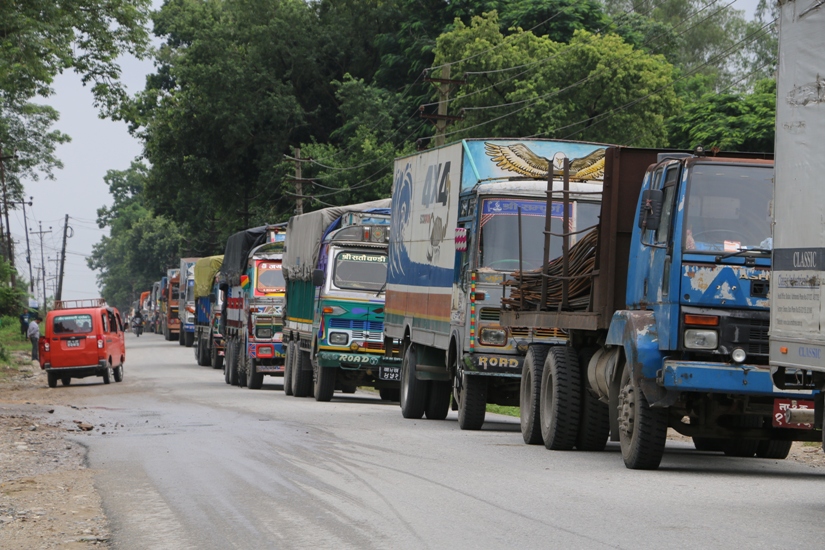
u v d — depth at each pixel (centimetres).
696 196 1872
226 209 11862
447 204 3094
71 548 1298
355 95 10100
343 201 9344
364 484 1777
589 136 8094
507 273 2808
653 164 2044
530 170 2947
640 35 9906
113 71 5859
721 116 7794
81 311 5372
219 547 1277
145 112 10938
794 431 1989
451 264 3008
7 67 5281
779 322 1579
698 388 1817
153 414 3400
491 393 2997
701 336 1834
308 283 4391
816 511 1470
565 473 1920
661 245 1920
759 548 1202
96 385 5400
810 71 1502
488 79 8356
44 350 5291
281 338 5053
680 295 1845
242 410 3553
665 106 8200
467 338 2812
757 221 1866
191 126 11012
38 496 1711
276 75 11475
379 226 4100
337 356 4034
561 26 9538
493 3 9906
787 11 1554
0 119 9681
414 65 10206
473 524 1388
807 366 1498
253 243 5450
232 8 11675
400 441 2523
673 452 2414
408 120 10038
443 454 2247
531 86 8025
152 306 17712
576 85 7944
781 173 1572
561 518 1423
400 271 3634
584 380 2356
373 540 1291
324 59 11575
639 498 1603
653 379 1897
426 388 3375
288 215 10981
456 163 3033
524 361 2647
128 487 1791
